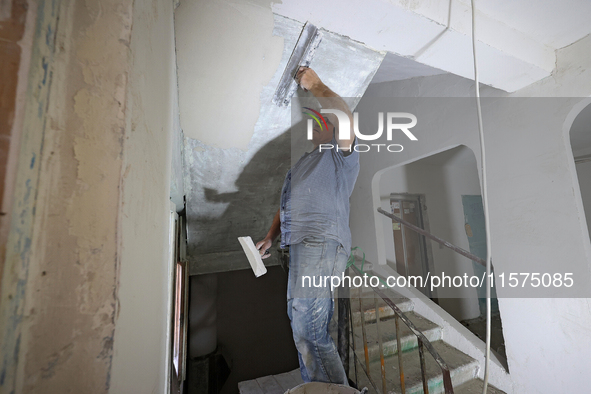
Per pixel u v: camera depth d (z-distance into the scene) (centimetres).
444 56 109
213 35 93
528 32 114
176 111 112
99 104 25
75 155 24
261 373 262
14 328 19
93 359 22
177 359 184
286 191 122
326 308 106
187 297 238
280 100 129
